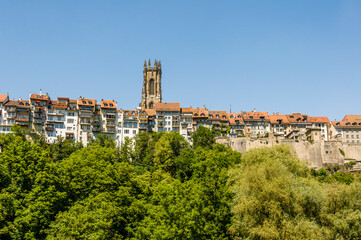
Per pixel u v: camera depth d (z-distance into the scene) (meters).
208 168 93.56
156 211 80.94
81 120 196.50
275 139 179.88
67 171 89.62
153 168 148.62
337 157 176.25
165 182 108.69
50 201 78.50
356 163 173.38
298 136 183.00
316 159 175.75
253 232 73.62
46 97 197.62
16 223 72.19
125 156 157.75
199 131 188.12
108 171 91.12
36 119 191.12
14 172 81.44
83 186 89.25
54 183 83.56
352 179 141.50
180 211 76.88
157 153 156.00
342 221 76.62
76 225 71.69
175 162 149.38
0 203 74.12
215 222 80.12
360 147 180.62
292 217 77.06
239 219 78.56
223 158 138.00
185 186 89.25
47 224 76.38
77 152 127.94
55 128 192.75
